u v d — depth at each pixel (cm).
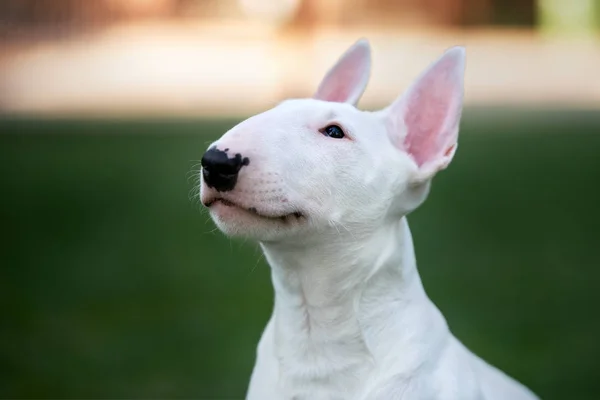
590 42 2844
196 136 1380
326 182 288
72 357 573
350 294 299
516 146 1359
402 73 2055
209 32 2464
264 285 718
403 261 306
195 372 550
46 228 884
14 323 629
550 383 526
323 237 293
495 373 339
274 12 2291
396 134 319
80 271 749
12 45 2131
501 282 705
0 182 1092
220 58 2177
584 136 1438
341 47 2222
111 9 2330
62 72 2041
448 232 864
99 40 2273
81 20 2238
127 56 2217
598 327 610
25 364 562
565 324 618
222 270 756
